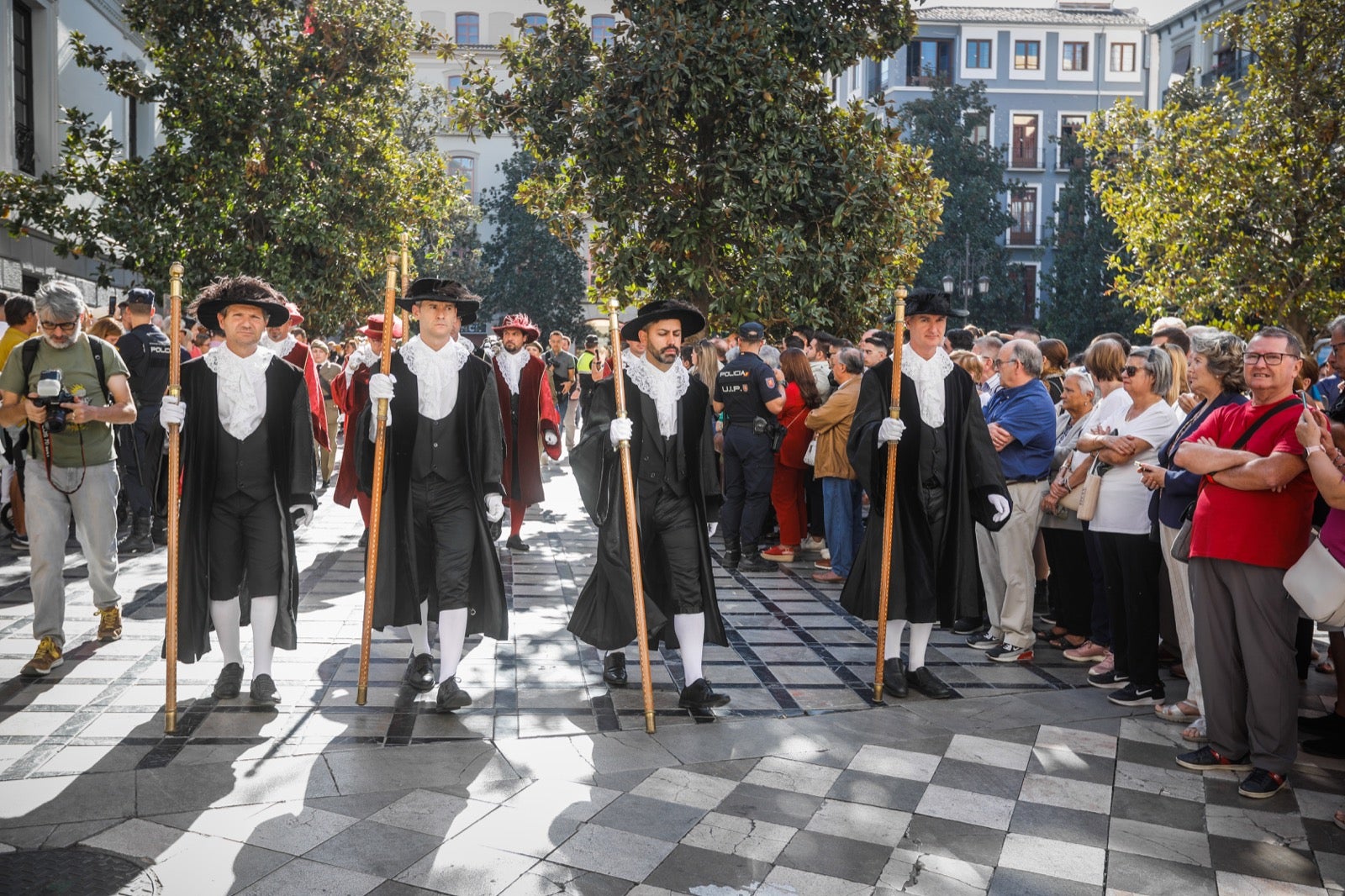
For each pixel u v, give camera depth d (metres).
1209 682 4.54
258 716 4.91
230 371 5.02
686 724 5.00
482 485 5.29
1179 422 5.58
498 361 9.31
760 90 11.81
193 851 3.60
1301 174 17.23
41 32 15.35
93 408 5.52
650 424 5.30
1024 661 6.28
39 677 5.36
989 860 3.72
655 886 3.47
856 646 6.51
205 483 4.96
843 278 12.30
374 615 5.12
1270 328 4.38
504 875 3.50
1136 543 5.38
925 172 13.77
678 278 12.80
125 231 14.54
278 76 15.74
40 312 5.53
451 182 18.38
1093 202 39.50
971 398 5.67
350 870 3.51
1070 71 47.28
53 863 3.48
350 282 16.80
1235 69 38.28
